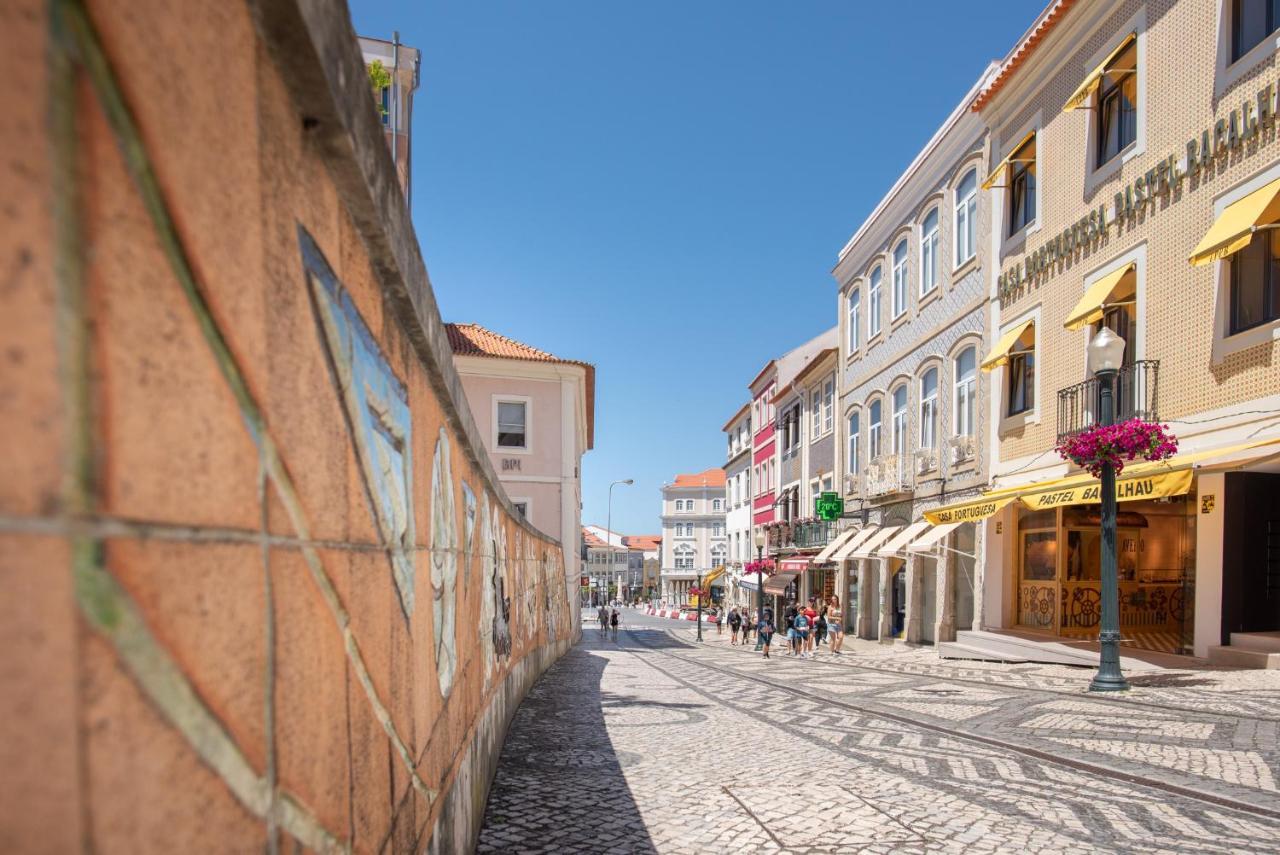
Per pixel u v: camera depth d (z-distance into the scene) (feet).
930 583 73.56
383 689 7.66
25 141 2.55
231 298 4.12
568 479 104.06
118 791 2.94
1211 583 40.96
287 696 4.83
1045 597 55.42
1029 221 59.47
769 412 145.18
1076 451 36.86
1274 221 36.63
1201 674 37.14
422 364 10.62
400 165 48.67
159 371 3.35
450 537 13.51
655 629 165.17
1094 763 22.29
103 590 2.88
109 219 3.00
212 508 3.82
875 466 84.33
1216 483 40.83
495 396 103.14
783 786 20.70
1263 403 37.52
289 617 4.91
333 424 6.06
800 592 119.65
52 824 2.57
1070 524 54.08
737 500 176.86
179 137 3.58
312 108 5.36
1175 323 43.52
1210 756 22.53
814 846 15.87
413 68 50.85
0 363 2.41
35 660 2.53
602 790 20.42
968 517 57.36
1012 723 29.37
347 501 6.44
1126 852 15.37
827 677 49.57
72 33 2.80
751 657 74.79
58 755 2.61
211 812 3.71
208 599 3.74
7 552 2.43
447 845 12.14
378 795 7.36
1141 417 45.34
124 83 3.12
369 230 7.04
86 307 2.84
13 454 2.46
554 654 65.82
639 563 474.49
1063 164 54.85
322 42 5.06
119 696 2.97
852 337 97.66
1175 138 44.27
